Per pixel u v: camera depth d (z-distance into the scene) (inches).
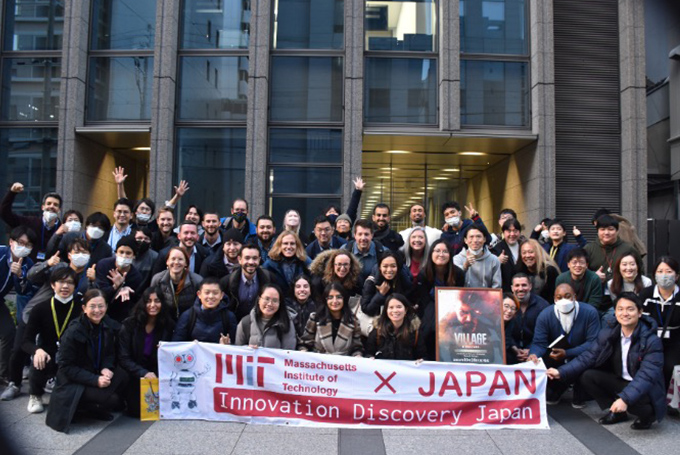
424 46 527.5
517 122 523.2
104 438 216.4
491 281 276.1
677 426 235.5
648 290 259.8
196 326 247.8
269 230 301.0
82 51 518.6
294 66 522.0
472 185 607.2
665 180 609.3
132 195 601.9
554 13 548.4
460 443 216.4
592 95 546.6
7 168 521.3
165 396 236.4
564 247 317.7
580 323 254.4
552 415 250.1
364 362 235.9
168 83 506.6
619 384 236.2
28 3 534.0
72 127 506.6
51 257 269.3
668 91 609.3
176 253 255.6
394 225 588.1
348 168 502.3
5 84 527.5
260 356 237.6
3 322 271.9
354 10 514.6
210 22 528.7
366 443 215.6
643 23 539.5
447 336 244.8
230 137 520.1
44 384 245.9
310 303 263.0
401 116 519.8
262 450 206.7
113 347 237.5
